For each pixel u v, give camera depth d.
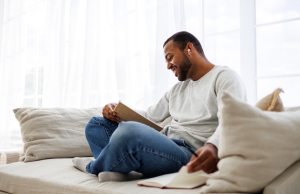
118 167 1.12
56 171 1.37
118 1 2.32
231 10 1.89
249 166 0.82
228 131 0.85
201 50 1.52
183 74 1.50
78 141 1.78
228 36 1.89
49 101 2.75
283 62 1.73
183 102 1.51
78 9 2.62
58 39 2.73
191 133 1.36
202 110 1.38
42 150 1.70
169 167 1.18
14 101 3.04
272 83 1.76
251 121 0.83
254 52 1.81
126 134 1.08
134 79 2.21
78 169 1.39
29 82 2.99
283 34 1.74
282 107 1.09
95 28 2.46
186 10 1.99
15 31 3.15
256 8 1.83
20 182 1.36
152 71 2.08
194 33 1.96
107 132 1.41
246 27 1.84
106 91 2.38
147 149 1.10
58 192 1.17
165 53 1.54
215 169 0.92
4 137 3.03
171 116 1.61
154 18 2.11
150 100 2.10
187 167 0.91
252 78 1.80
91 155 1.79
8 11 3.24
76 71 2.57
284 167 0.85
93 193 1.05
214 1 1.93
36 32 2.98
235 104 0.84
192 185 0.95
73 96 2.57
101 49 2.43
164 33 2.01
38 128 1.78
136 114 1.34
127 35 2.25
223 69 1.39
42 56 2.89
